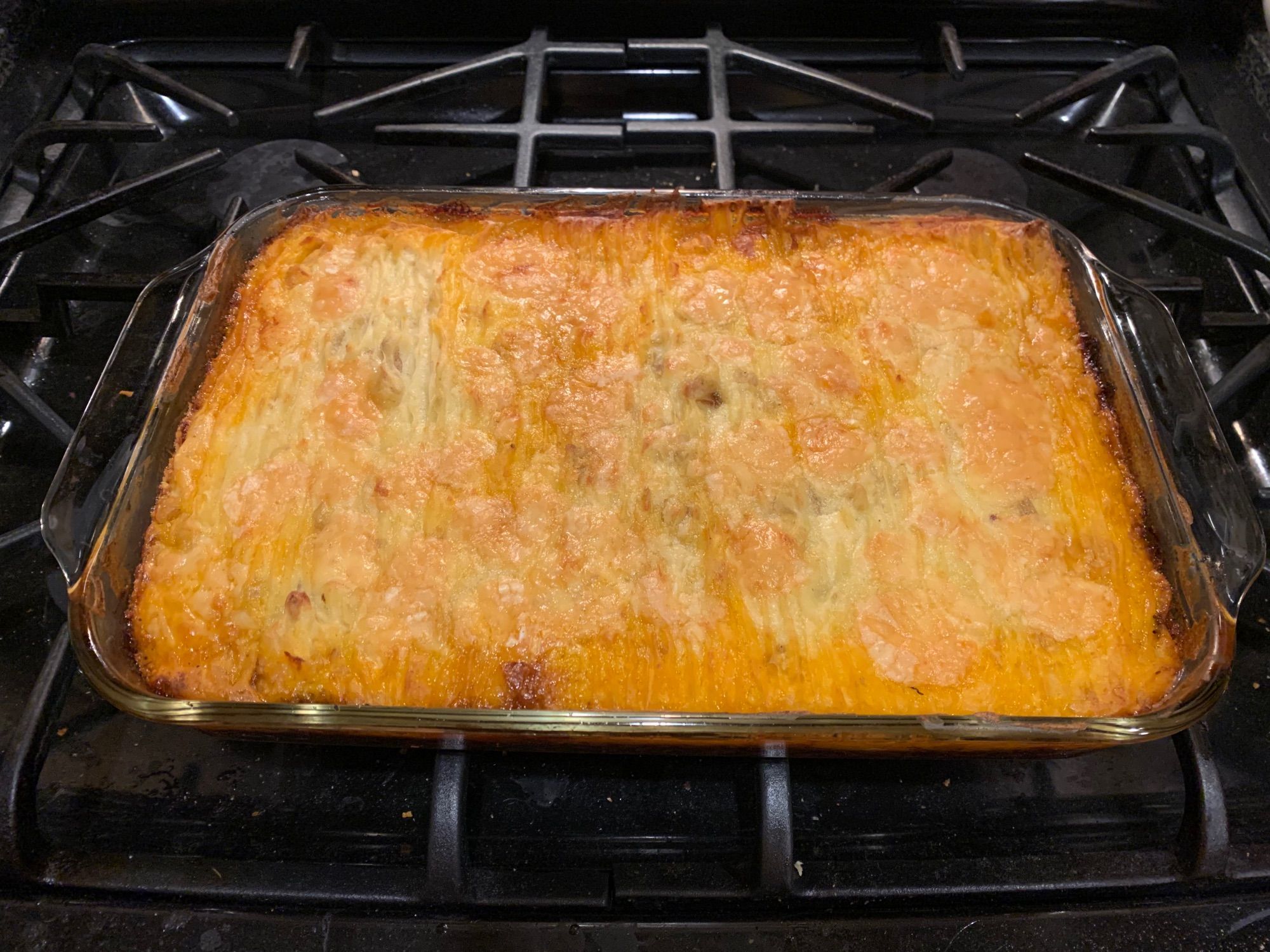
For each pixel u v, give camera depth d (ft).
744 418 1.11
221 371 1.12
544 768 1.03
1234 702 1.08
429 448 1.08
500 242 1.22
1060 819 1.02
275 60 1.54
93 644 0.94
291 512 1.05
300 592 1.01
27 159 1.37
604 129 1.39
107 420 1.08
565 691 0.97
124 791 1.00
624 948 0.88
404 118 1.51
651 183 1.45
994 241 1.23
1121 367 1.12
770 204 1.22
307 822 0.99
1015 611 1.01
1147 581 1.03
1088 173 1.48
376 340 1.15
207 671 0.98
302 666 0.98
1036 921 0.90
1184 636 1.01
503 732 0.92
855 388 1.13
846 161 1.49
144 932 0.88
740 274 1.21
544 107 1.47
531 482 1.07
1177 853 0.95
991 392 1.13
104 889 0.90
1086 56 1.58
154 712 0.91
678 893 0.91
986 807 1.02
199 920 0.89
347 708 0.91
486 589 1.01
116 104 1.49
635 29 1.55
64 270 1.33
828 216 1.24
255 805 1.00
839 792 1.03
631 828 1.00
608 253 1.22
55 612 1.09
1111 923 0.91
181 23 1.53
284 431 1.09
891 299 1.19
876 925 0.90
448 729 0.91
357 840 0.98
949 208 1.25
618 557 1.02
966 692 0.98
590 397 1.11
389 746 1.01
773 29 1.56
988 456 1.09
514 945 0.88
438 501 1.05
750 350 1.15
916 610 1.01
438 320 1.16
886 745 0.94
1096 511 1.07
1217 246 1.26
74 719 1.03
